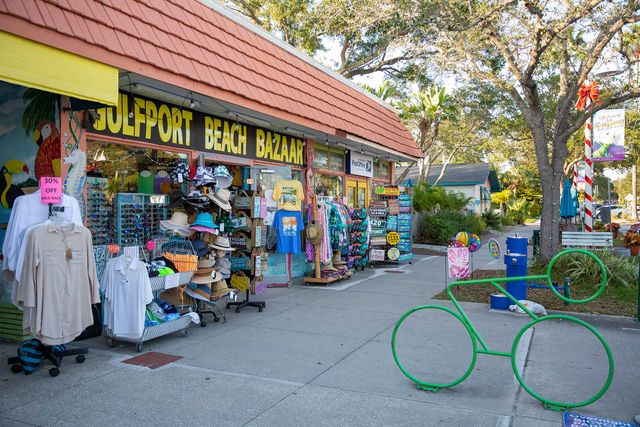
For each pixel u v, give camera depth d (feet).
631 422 12.73
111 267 18.94
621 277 31.48
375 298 29.84
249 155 33.14
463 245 33.47
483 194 120.37
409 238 48.91
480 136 102.63
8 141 21.09
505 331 21.79
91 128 21.49
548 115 73.87
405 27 42.63
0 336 19.84
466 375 14.89
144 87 23.38
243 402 13.98
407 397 14.46
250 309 26.73
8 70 14.87
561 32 32.68
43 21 15.80
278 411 13.38
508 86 36.91
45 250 15.66
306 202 39.27
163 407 13.58
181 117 27.07
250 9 71.36
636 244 51.65
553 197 35.32
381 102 53.88
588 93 39.11
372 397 14.43
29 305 15.38
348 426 12.50
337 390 14.96
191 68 22.84
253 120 32.01
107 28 18.80
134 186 24.38
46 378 15.84
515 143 105.40
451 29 35.53
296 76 34.47
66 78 16.74
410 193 51.31
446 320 23.94
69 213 16.78
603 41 31.83
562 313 25.45
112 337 19.12
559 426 12.54
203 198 23.85
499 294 27.43
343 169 46.85
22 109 20.76
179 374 16.29
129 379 15.80
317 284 35.06
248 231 27.04
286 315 25.22
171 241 22.80
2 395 14.38
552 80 71.61
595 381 15.66
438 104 75.87
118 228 23.06
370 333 21.61
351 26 47.78
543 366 17.16
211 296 23.59
